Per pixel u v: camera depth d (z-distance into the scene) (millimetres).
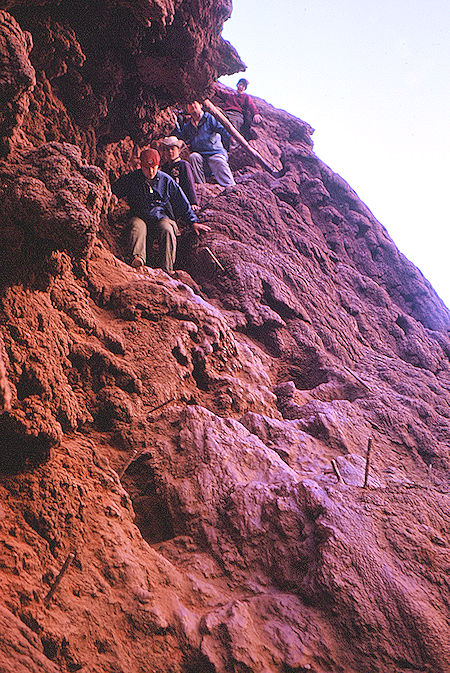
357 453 5133
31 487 3072
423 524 3576
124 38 5289
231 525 3529
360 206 9680
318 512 3498
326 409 5434
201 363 4902
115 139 6395
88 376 3953
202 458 3840
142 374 4387
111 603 2859
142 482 3762
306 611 3129
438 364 7785
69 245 3307
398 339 7773
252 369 5430
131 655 2744
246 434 4152
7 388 2324
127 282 4988
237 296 6586
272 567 3379
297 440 4723
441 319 8727
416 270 9203
